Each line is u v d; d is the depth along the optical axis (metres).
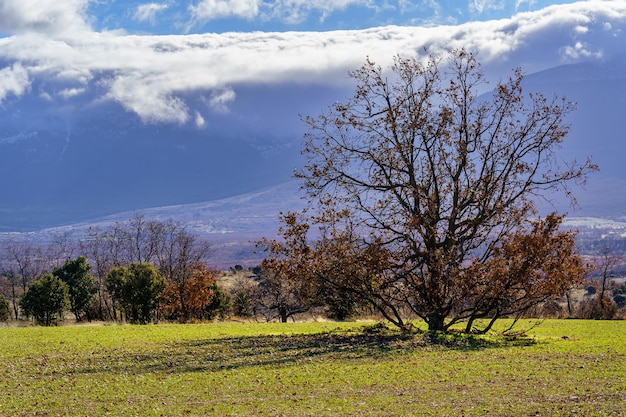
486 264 35.41
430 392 20.94
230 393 21.92
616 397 19.17
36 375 26.28
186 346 34.47
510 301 35.59
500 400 19.34
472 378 23.05
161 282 70.44
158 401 21.02
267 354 30.42
